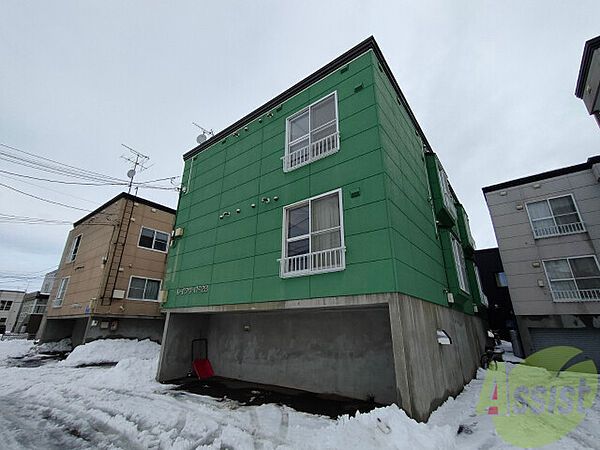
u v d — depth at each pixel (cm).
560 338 1059
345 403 605
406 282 539
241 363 859
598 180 1097
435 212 918
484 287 1792
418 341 521
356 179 605
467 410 549
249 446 414
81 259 1628
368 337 654
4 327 3566
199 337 951
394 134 708
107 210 1608
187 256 934
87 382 804
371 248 539
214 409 575
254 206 786
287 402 617
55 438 451
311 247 636
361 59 704
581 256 1074
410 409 425
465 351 859
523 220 1212
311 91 789
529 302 1123
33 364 1127
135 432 471
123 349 1303
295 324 780
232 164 927
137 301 1465
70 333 1655
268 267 685
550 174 1198
